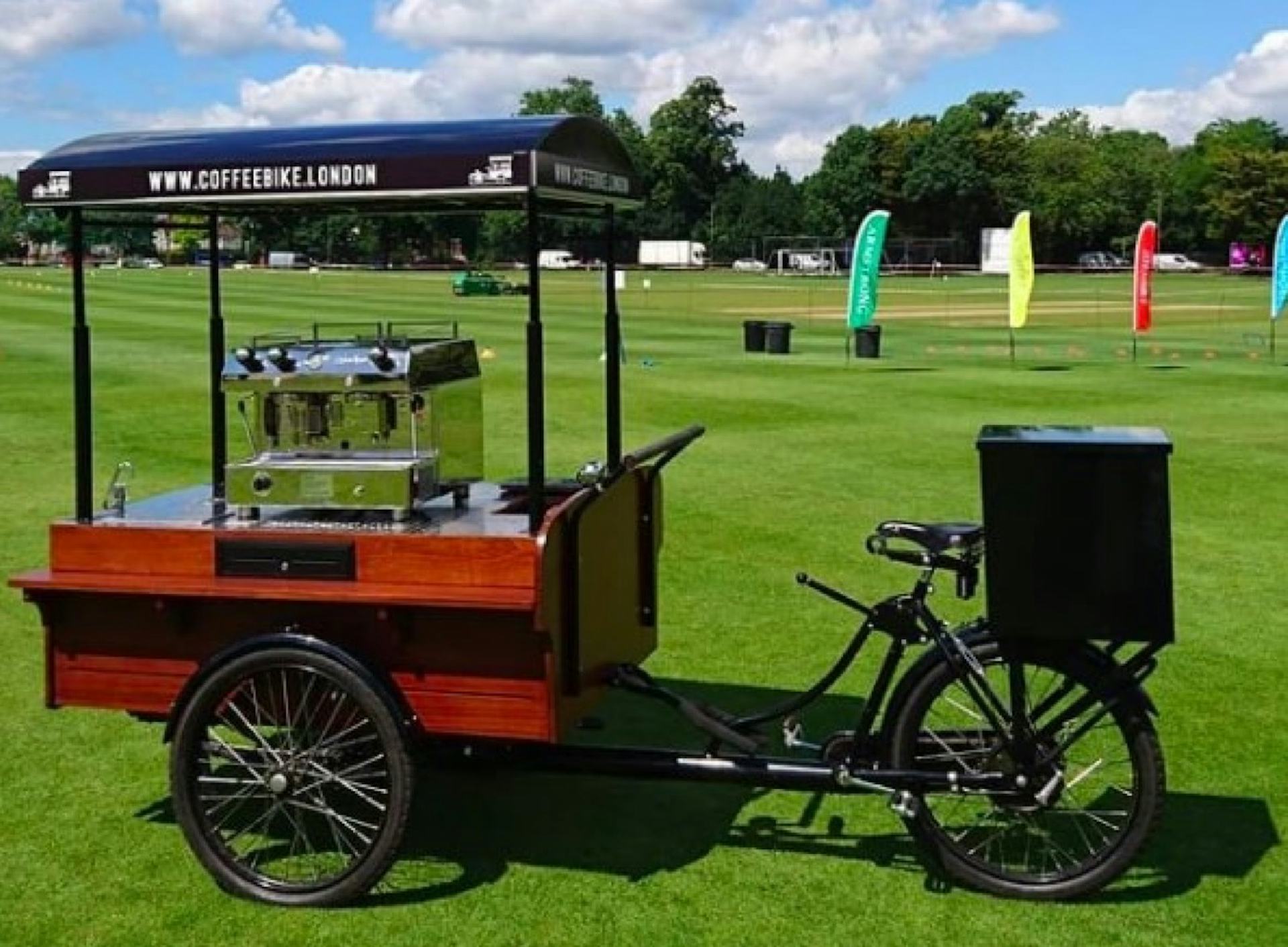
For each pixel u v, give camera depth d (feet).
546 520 15.01
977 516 38.09
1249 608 28.43
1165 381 78.23
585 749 16.02
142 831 17.46
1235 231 403.54
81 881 16.05
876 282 91.86
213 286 19.48
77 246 16.33
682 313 155.02
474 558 14.92
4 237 378.94
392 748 15.02
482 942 14.56
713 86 483.51
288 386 15.97
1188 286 264.93
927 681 15.39
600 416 61.00
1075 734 15.21
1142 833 15.17
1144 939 14.65
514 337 113.19
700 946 14.49
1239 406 65.62
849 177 452.76
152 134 16.37
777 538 35.27
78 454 16.38
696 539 35.14
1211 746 20.57
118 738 20.84
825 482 43.80
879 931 14.82
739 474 45.29
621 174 17.03
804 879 16.07
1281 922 15.07
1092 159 453.17
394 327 18.79
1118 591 14.56
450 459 16.70
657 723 21.44
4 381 74.23
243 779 17.02
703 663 24.58
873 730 16.57
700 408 63.82
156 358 88.84
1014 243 91.04
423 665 15.28
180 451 49.85
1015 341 111.65
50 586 15.87
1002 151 444.96
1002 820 16.97
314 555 15.34
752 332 98.07
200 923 14.99
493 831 17.40
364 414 15.90
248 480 15.80
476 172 14.71
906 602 15.74
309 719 15.71
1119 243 449.48
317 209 17.60
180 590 15.43
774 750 20.02
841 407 64.64
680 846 16.97
